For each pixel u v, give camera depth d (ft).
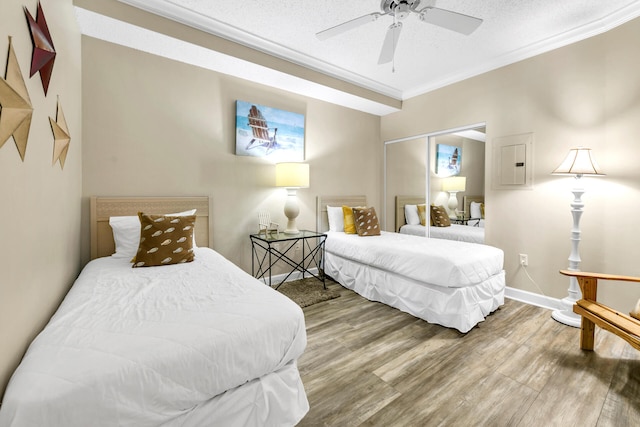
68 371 2.77
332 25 8.25
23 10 3.49
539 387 5.39
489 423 4.56
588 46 8.21
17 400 2.45
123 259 7.21
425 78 12.00
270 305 4.36
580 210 8.02
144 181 8.58
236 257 10.48
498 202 10.32
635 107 7.46
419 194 13.28
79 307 4.19
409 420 4.62
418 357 6.40
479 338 7.25
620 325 5.48
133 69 8.31
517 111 9.78
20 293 3.26
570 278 8.41
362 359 6.33
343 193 13.64
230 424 3.60
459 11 7.50
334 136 13.20
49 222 4.50
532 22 8.02
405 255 8.76
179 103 9.11
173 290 4.94
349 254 10.84
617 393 5.20
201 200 9.53
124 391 2.86
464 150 11.50
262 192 11.02
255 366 3.76
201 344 3.41
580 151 7.74
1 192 2.82
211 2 7.29
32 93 3.77
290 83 10.77
